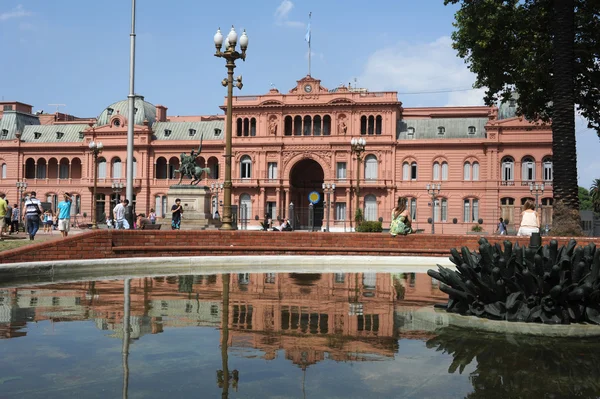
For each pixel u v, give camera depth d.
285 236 21.38
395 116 80.06
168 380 4.88
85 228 62.75
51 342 6.33
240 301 9.64
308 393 4.55
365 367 5.38
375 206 79.56
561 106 22.84
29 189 90.62
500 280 8.09
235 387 4.70
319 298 10.16
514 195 76.38
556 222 22.72
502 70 29.77
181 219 32.84
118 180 87.81
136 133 87.69
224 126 87.00
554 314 7.79
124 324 7.43
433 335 6.92
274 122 82.69
